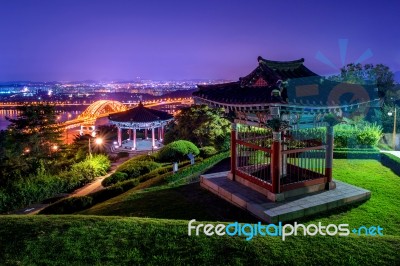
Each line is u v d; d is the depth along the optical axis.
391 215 13.28
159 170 25.98
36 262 9.12
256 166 17.53
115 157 46.03
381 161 21.95
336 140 25.14
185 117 37.75
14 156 36.22
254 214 13.27
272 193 13.91
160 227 10.93
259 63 14.95
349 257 9.05
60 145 42.75
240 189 15.40
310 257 9.09
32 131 39.72
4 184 29.30
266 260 8.96
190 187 17.81
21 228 11.12
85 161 36.19
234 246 9.62
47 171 34.25
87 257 9.28
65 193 29.83
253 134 18.09
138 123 48.06
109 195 22.17
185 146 31.91
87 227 11.07
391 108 34.25
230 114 15.93
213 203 15.03
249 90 14.72
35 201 27.20
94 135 56.50
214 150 32.69
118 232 10.64
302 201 13.83
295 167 16.73
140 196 17.36
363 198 14.79
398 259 8.97
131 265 8.90
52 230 10.91
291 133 16.06
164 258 9.14
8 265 8.98
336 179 17.78
